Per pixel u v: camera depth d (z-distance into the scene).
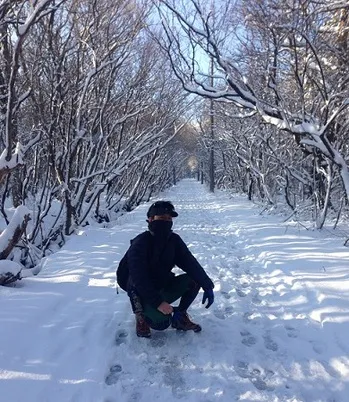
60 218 9.95
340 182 8.94
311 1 6.36
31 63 8.12
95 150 9.92
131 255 3.42
